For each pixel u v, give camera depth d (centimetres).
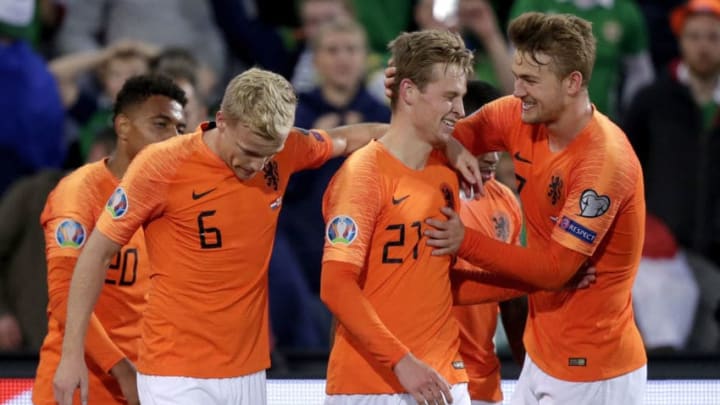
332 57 2697
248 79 1655
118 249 1730
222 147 1703
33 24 3075
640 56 3216
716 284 2747
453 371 1750
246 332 1767
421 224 1723
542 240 1827
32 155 2927
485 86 1980
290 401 2227
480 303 1838
